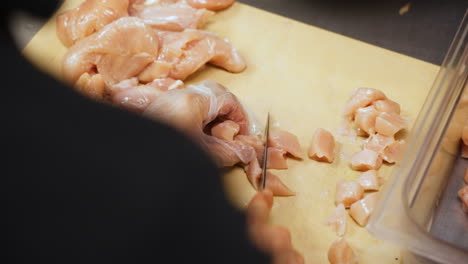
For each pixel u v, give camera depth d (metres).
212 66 2.78
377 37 3.47
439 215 2.26
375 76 2.74
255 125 2.48
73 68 2.56
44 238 0.63
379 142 2.42
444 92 2.18
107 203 0.66
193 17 2.87
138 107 2.46
